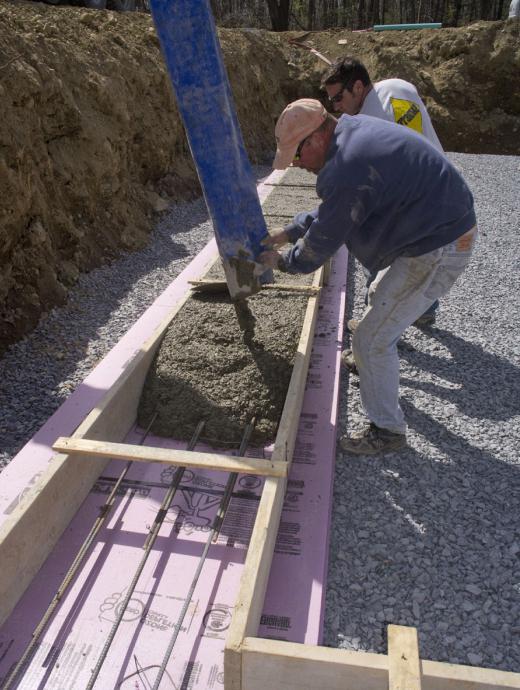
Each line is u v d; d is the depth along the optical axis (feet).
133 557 8.07
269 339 11.57
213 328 11.83
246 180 9.46
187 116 8.63
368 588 7.89
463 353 13.93
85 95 19.21
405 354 13.78
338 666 5.41
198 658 6.81
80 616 7.26
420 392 12.27
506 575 8.06
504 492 9.56
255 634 6.60
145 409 10.66
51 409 11.50
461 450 10.53
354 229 8.05
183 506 8.98
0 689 6.38
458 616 7.50
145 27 27.04
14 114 14.74
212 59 8.24
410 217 8.03
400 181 7.65
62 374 12.71
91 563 7.96
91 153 18.47
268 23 79.51
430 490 9.57
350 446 10.21
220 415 10.32
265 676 5.66
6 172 13.43
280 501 8.06
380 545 8.51
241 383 10.69
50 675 6.60
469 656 6.99
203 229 22.94
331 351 13.33
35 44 17.67
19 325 13.84
